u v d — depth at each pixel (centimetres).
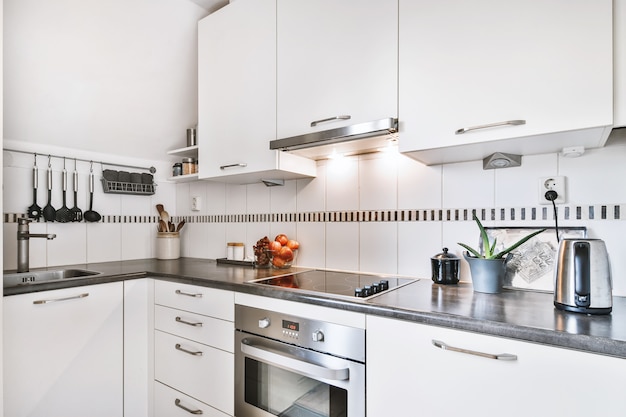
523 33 104
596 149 122
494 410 88
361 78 135
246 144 172
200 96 193
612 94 92
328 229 185
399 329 104
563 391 80
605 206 121
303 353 124
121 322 174
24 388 142
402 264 161
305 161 182
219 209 237
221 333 151
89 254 221
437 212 153
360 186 174
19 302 142
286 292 129
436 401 97
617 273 118
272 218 208
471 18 112
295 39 155
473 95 111
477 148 122
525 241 124
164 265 212
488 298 117
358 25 137
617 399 75
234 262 213
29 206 196
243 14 175
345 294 123
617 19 93
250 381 141
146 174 245
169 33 193
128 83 199
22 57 163
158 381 178
